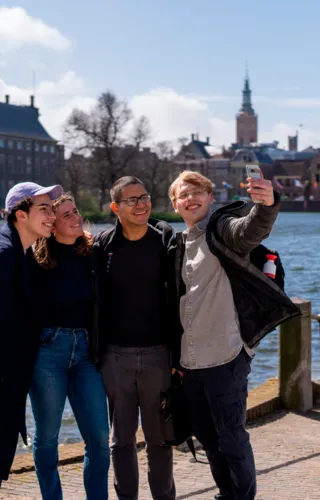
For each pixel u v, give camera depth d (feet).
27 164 415.03
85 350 13.16
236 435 12.71
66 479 16.34
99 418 13.03
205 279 12.68
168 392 13.38
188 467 17.22
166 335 13.38
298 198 525.75
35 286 12.93
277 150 650.02
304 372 22.47
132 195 12.88
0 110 406.62
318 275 104.22
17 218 12.51
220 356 12.59
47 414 12.98
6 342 11.93
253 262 12.63
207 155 577.84
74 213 13.16
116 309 13.24
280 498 14.76
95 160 245.45
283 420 21.52
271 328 12.62
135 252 13.12
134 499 13.56
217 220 12.45
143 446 18.71
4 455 11.87
